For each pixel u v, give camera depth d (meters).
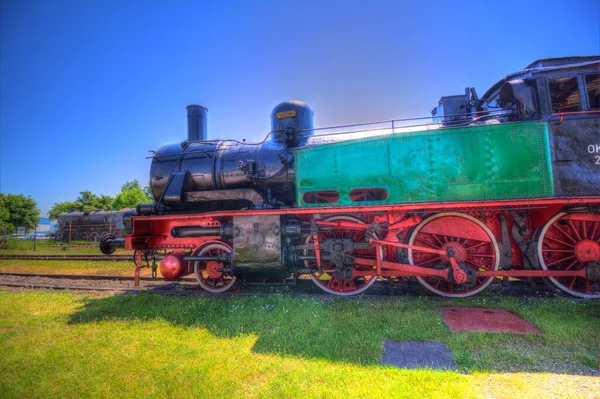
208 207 6.44
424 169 5.00
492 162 4.80
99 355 3.28
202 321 4.22
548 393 2.45
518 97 4.75
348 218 5.36
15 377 2.90
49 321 4.41
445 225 5.25
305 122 6.55
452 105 6.31
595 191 4.61
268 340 3.48
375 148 5.22
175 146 7.02
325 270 5.42
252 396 2.49
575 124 4.74
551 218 4.95
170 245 6.29
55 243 27.84
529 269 5.08
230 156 6.43
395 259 5.44
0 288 7.19
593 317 3.90
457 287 5.34
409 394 2.42
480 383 2.59
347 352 3.13
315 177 5.45
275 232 5.19
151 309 4.78
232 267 5.32
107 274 9.20
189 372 2.86
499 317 4.03
